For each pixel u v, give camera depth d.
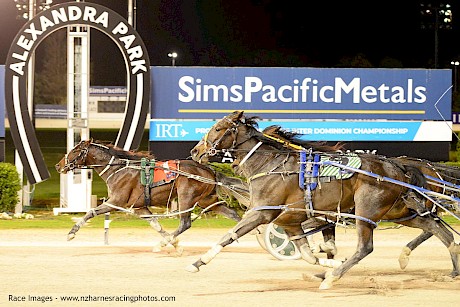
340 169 8.84
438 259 11.28
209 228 15.06
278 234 10.77
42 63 47.16
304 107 16.98
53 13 16.17
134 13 17.89
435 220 9.52
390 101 17.19
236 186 11.67
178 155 16.88
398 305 7.93
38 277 9.42
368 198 8.80
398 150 17.23
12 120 16.19
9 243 12.68
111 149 11.93
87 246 12.38
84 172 17.08
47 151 30.77
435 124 17.31
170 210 16.52
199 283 9.09
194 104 16.86
